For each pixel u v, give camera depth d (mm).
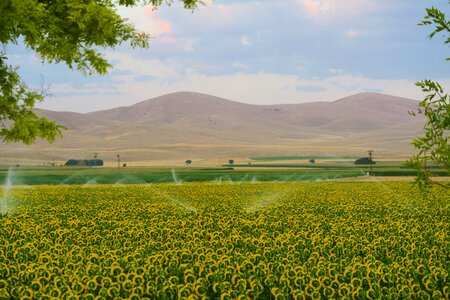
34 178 108562
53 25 20281
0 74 22188
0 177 115312
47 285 13117
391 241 18750
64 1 20141
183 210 30062
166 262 15711
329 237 19688
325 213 28438
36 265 15102
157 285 13555
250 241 19469
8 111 22156
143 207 31062
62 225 24250
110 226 23734
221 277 14125
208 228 23000
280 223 23672
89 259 15961
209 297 13078
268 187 52562
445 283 14219
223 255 16016
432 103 8797
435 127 8820
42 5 19922
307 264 15492
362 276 14164
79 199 38312
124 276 14094
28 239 20016
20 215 26203
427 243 19469
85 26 20406
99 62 21703
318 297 12781
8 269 14828
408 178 83750
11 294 13234
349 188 50281
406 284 13500
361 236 20250
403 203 33469
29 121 21500
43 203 35375
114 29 21156
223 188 50469
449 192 40062
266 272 14750
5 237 20812
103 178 105250
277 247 18250
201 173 121625
